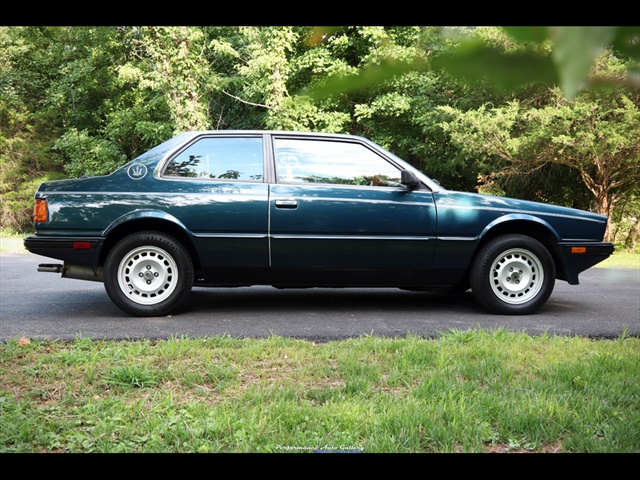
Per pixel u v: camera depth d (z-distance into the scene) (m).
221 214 5.09
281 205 5.13
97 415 2.68
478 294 5.38
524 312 5.41
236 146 5.27
